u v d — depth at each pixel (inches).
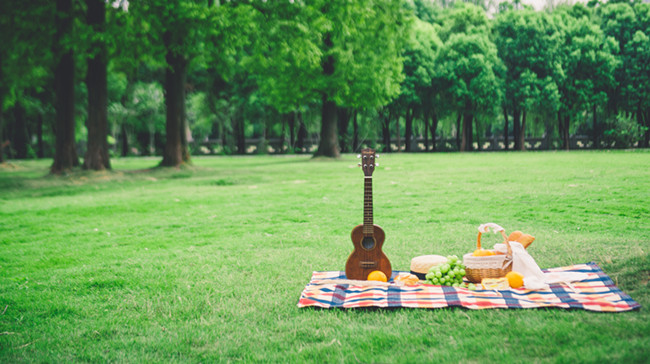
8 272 249.4
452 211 395.2
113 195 601.0
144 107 1974.7
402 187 572.7
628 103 1734.7
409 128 1920.5
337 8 924.6
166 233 350.6
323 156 1316.4
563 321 151.0
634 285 179.2
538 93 1670.8
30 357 144.2
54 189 689.0
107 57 764.0
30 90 1448.1
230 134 2167.8
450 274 196.2
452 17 1883.6
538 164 854.5
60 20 754.8
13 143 1823.3
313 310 173.9
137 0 697.6
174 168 906.1
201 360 139.6
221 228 361.4
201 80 1657.2
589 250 243.4
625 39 1739.7
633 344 129.6
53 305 189.8
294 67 1118.4
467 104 1711.4
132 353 145.0
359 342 144.0
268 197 530.0
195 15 682.8
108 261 265.4
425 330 150.8
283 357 137.3
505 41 1742.1
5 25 749.3
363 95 1198.9
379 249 205.2
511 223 336.5
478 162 995.3
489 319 156.6
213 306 184.1
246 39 742.5
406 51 1686.8
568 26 1733.5
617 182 521.7
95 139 825.5
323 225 359.9
